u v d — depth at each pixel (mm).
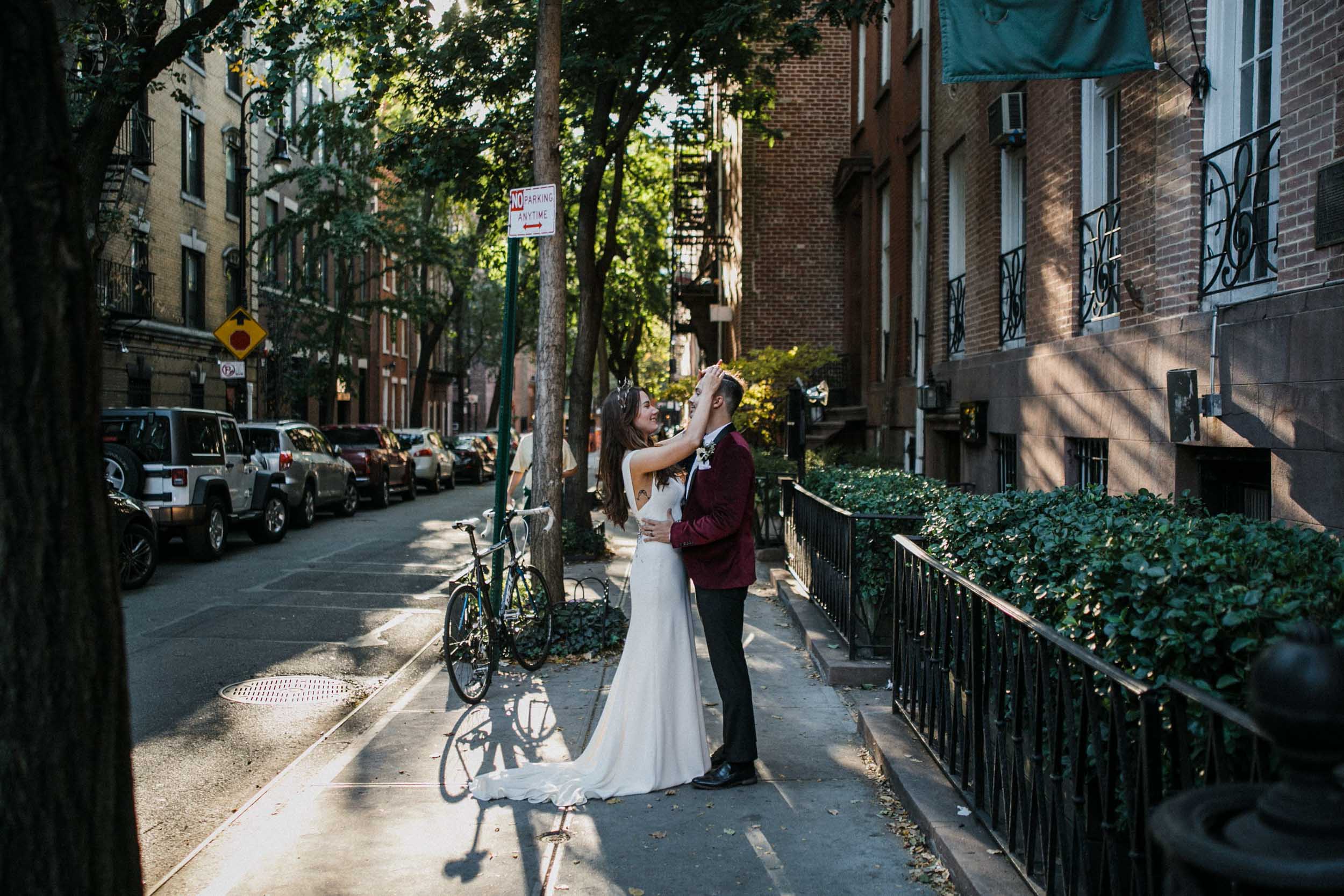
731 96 17156
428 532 18047
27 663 1972
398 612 10258
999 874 3615
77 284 2041
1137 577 3166
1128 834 3047
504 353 7809
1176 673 2943
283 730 6262
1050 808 3316
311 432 19984
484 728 6062
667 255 30906
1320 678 1530
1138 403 7555
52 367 1996
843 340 20609
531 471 9164
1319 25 5621
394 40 13359
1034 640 3553
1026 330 10219
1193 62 6945
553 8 8352
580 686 7066
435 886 3918
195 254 26672
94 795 2037
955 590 4539
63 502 2008
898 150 15820
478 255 28438
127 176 21938
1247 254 6520
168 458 13289
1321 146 5609
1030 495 5633
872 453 15344
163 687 7289
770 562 13094
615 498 5215
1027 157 10203
